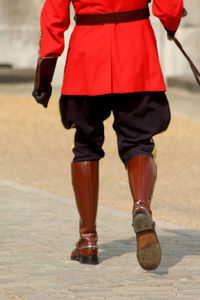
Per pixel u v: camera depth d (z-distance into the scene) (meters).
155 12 9.28
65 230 12.34
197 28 49.56
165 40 49.25
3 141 27.52
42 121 32.84
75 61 9.51
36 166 22.11
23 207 14.58
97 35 9.39
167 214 15.20
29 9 57.28
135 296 8.27
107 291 8.46
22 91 46.06
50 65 9.38
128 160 9.36
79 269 9.52
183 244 11.39
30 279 8.98
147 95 9.38
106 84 9.30
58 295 8.27
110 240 11.62
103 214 14.27
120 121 9.50
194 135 30.22
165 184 19.70
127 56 9.28
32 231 12.17
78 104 9.61
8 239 11.47
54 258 10.17
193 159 24.47
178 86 46.62
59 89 45.44
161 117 9.45
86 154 9.78
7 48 57.66
